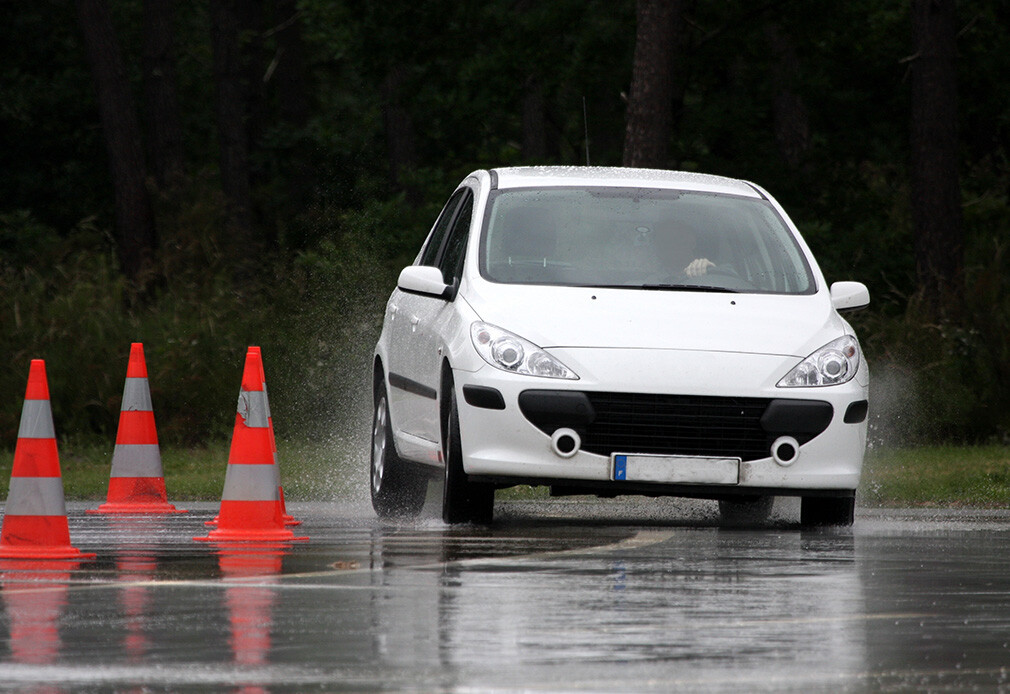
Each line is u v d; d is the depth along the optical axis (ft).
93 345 236.43
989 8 362.12
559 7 352.69
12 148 517.96
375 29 369.50
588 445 105.81
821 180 369.09
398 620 67.10
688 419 105.91
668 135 268.21
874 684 53.98
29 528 94.38
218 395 231.09
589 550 95.04
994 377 220.64
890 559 91.71
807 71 372.17
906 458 193.26
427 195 378.73
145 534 110.73
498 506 141.38
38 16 507.30
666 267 117.50
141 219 331.57
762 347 108.47
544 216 120.88
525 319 108.88
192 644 61.46
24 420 96.32
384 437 129.59
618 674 55.36
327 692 52.42
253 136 447.42
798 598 74.43
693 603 72.33
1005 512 133.39
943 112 265.13
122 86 333.83
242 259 309.83
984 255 275.80
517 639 62.39
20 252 421.59
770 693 52.44
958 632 64.75
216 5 401.08
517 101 366.84
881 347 225.35
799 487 106.93
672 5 266.57
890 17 361.10
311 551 95.96
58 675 55.42
